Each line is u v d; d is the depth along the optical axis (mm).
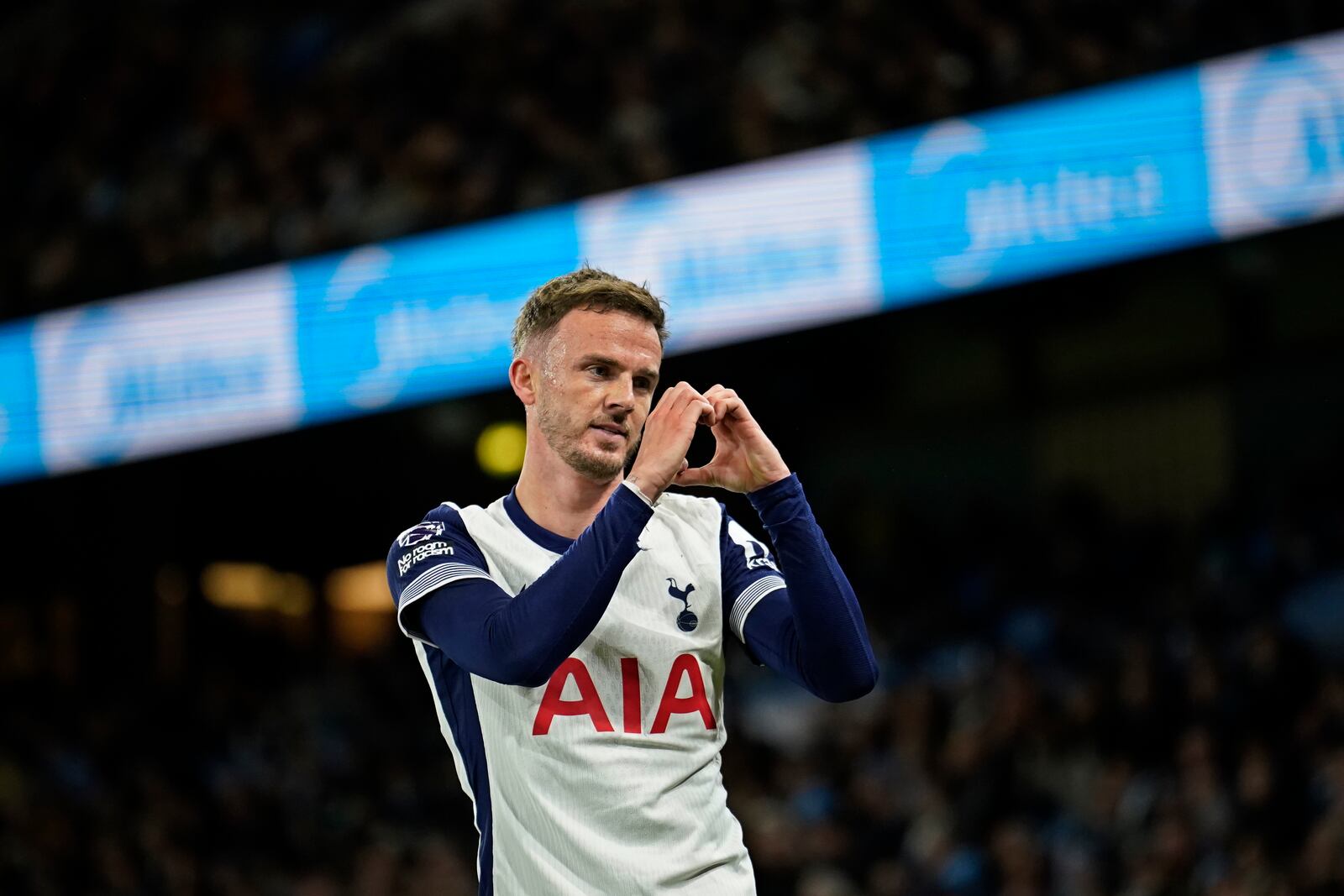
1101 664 14500
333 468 20297
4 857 15547
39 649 19969
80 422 15594
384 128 17156
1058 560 16016
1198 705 13477
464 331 14680
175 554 20812
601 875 4340
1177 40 14484
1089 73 13867
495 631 4145
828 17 16094
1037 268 13711
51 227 18531
